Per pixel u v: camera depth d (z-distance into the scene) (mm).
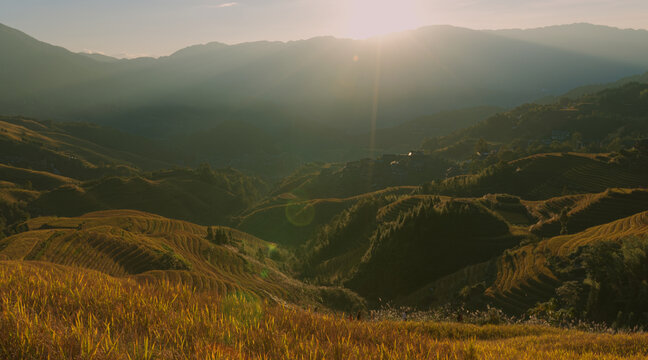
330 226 186875
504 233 121250
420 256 114125
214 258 108562
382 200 182625
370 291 114438
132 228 162125
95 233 97438
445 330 20625
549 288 75188
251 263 113500
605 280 59625
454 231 117500
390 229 123250
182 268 87938
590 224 122250
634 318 51312
